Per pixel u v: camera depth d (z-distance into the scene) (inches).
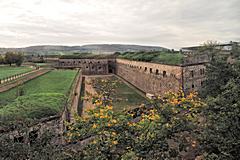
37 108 627.8
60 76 1932.8
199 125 487.2
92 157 393.1
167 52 2068.2
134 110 676.1
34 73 1969.7
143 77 2137.1
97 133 434.6
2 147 322.7
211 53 1422.2
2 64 3051.2
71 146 477.1
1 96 928.9
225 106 460.1
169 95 539.5
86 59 3848.4
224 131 434.6
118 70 3543.3
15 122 403.2
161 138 442.0
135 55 2637.8
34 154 328.5
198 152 561.0
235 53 1257.4
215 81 874.1
